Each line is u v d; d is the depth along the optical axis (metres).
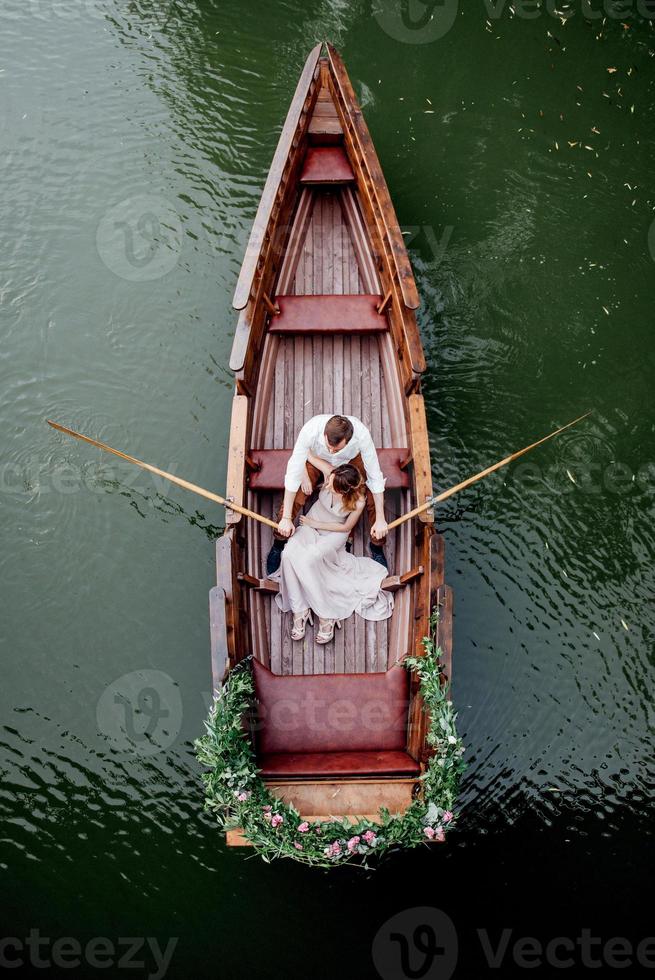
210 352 6.95
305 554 5.20
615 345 7.02
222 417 6.73
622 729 5.79
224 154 7.77
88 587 6.17
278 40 8.36
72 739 5.69
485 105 8.05
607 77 8.24
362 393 6.06
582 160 7.84
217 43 8.34
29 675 5.89
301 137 6.55
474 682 5.87
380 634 5.38
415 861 5.36
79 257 7.32
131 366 6.91
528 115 8.02
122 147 7.81
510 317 7.08
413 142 7.86
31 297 7.17
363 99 8.02
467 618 6.04
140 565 6.24
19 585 6.17
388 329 6.04
